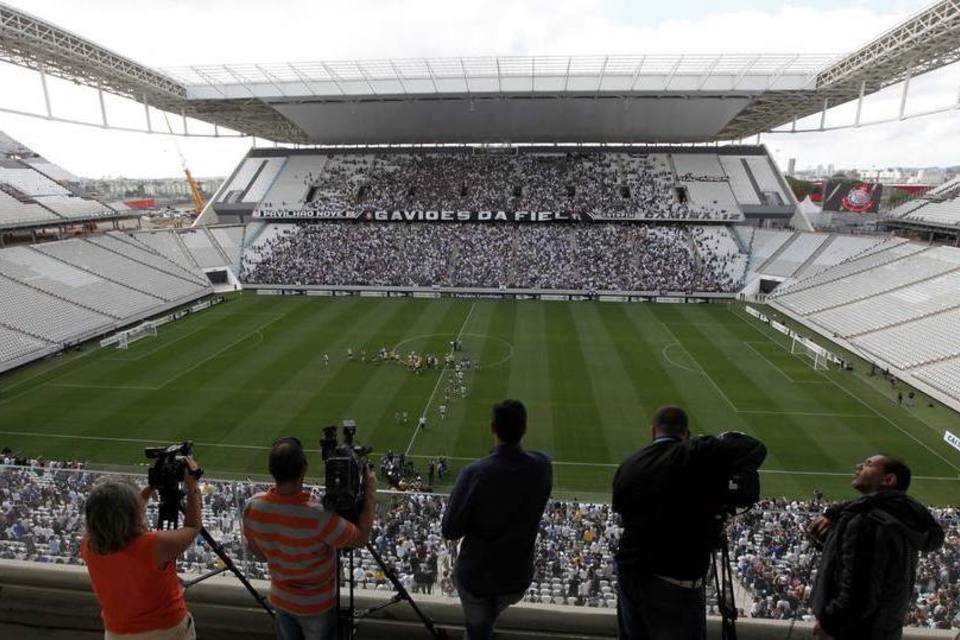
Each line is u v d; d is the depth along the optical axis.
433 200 81.50
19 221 59.12
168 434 33.47
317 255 75.19
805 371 44.00
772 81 64.25
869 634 4.40
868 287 56.16
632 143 89.06
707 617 5.77
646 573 4.36
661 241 74.44
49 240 64.81
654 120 77.69
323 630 4.89
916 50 48.28
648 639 4.56
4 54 51.22
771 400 38.69
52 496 15.59
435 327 55.31
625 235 75.69
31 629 6.00
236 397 38.66
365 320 57.88
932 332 45.03
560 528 20.06
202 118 82.19
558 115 77.31
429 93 69.25
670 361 46.03
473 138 86.88
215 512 16.33
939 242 59.03
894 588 4.30
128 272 64.00
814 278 62.91
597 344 50.28
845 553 4.39
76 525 14.69
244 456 31.17
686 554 4.21
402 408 37.12
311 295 69.69
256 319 58.25
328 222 81.75
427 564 14.09
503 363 45.38
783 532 18.84
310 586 4.77
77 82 59.19
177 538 4.35
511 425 4.84
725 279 68.94
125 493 4.13
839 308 55.47
